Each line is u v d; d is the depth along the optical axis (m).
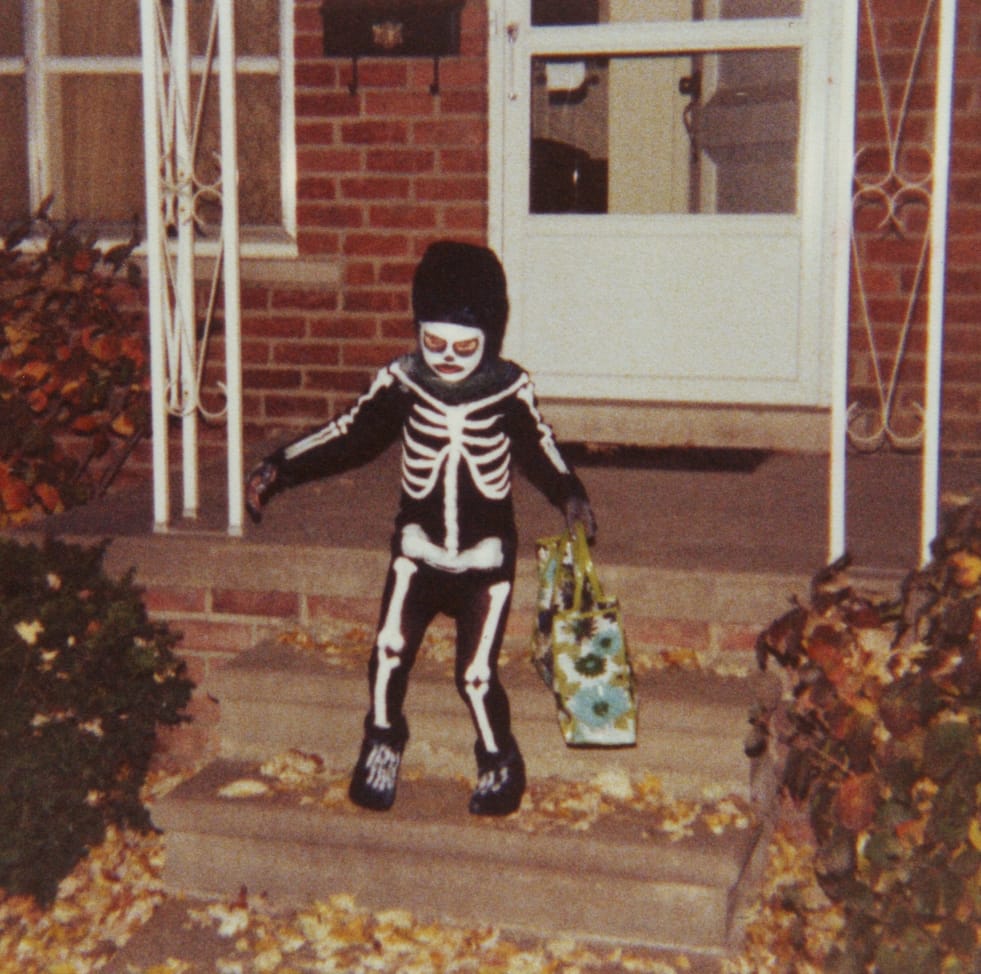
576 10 6.79
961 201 6.42
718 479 6.14
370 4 6.68
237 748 4.82
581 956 4.13
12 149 7.33
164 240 5.16
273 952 4.13
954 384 6.55
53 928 4.61
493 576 4.24
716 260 6.80
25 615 4.84
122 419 7.01
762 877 4.61
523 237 6.95
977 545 3.99
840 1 6.52
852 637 4.12
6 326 6.87
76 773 4.78
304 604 5.09
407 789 4.53
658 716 4.47
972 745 3.72
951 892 3.73
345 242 6.95
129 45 7.19
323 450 4.31
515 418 4.18
